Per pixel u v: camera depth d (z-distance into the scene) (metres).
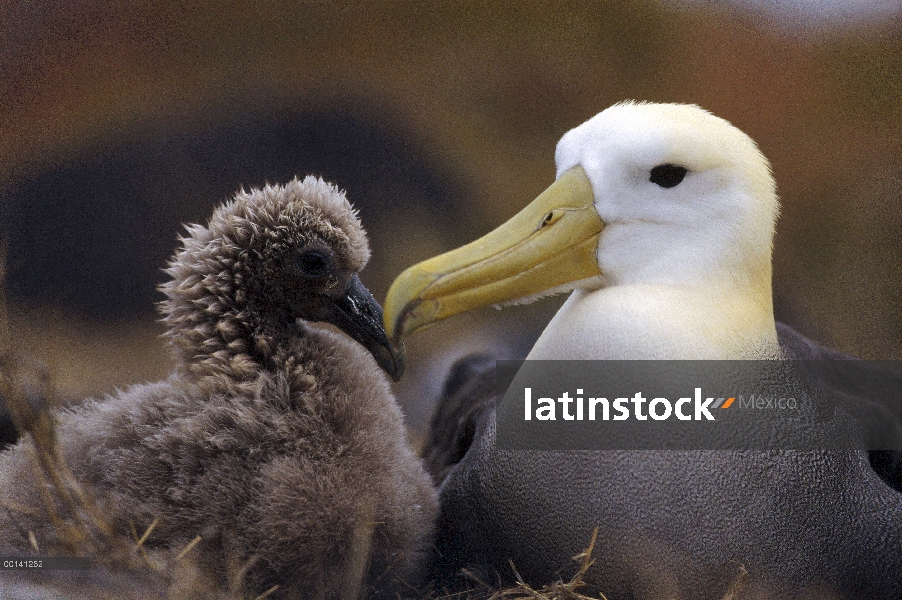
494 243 5.84
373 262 11.77
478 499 6.24
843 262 11.69
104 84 11.54
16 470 5.64
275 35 11.99
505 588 5.93
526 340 10.16
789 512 5.53
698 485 5.54
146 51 11.61
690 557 5.52
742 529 5.49
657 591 5.57
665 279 5.71
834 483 5.71
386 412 6.03
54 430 5.17
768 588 5.46
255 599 5.46
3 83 11.24
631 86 12.55
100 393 9.29
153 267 11.01
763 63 12.38
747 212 5.62
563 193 5.81
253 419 5.51
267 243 5.73
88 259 10.88
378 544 5.79
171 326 5.97
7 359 5.31
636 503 5.59
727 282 5.65
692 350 5.58
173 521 5.38
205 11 11.79
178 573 5.15
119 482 5.45
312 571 5.51
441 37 12.35
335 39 12.12
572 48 12.44
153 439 5.49
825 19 12.27
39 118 11.30
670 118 5.69
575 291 6.21
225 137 11.79
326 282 5.82
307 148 12.02
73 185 11.20
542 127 12.43
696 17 12.51
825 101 12.27
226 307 5.77
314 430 5.62
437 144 12.27
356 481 5.61
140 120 11.61
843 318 11.45
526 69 12.45
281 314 5.91
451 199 12.16
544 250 5.79
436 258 5.89
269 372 5.78
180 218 11.46
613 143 5.71
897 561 5.64
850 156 12.07
